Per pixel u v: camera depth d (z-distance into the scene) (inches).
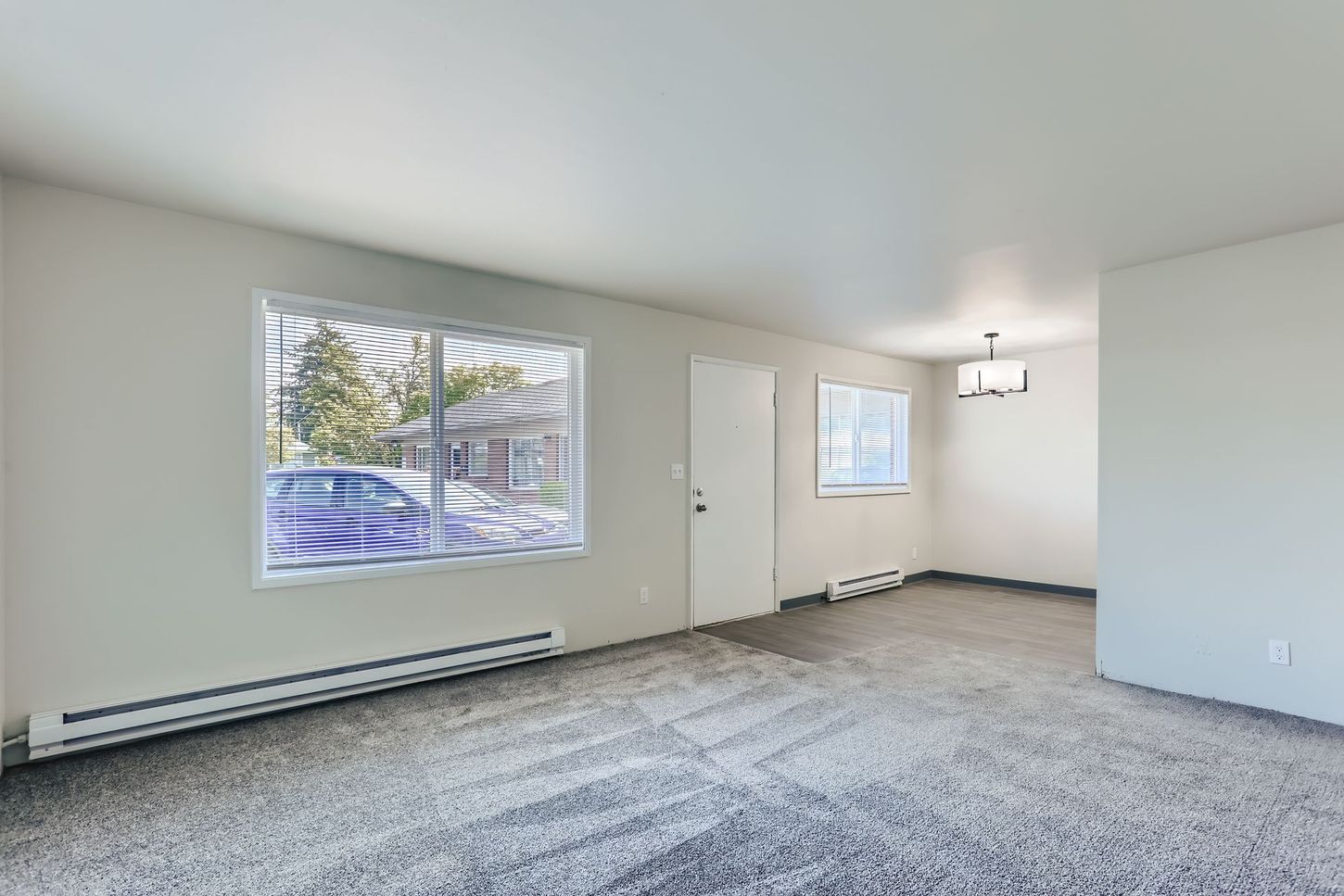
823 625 194.2
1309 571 119.3
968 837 81.3
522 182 100.0
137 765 100.0
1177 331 134.4
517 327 153.0
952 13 61.2
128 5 60.0
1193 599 132.0
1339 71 70.2
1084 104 77.6
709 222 116.5
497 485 151.3
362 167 95.0
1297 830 82.2
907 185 100.9
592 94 76.0
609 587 170.1
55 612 101.3
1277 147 88.1
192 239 112.9
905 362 266.7
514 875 74.2
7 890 71.2
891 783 95.1
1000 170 95.3
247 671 117.3
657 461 181.6
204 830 82.8
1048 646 169.8
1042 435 248.1
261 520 119.2
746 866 75.6
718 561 196.4
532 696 131.2
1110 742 108.9
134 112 80.0
